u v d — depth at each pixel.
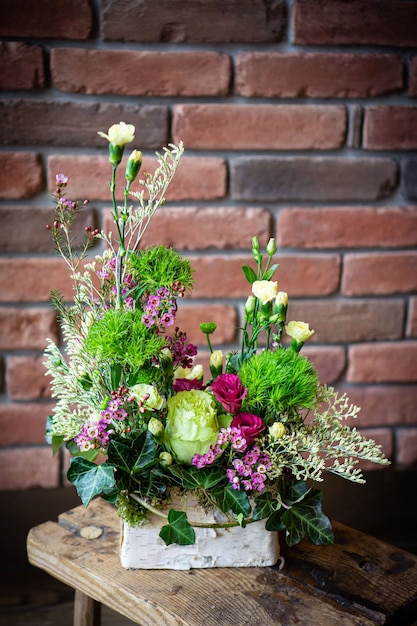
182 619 0.78
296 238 1.17
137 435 0.79
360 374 1.22
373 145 1.15
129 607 0.81
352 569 0.86
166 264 0.80
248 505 0.79
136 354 0.76
